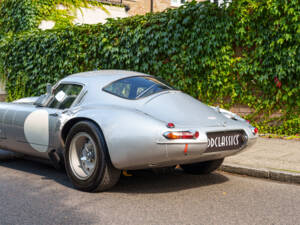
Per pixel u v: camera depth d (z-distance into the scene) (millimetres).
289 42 6859
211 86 7816
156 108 3895
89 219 3062
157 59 8492
